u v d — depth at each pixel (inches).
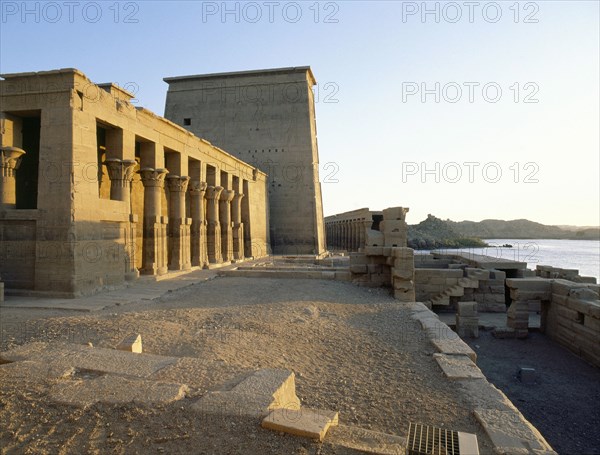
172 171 832.9
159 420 154.2
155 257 735.7
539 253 2997.0
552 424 333.1
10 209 532.7
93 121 554.9
